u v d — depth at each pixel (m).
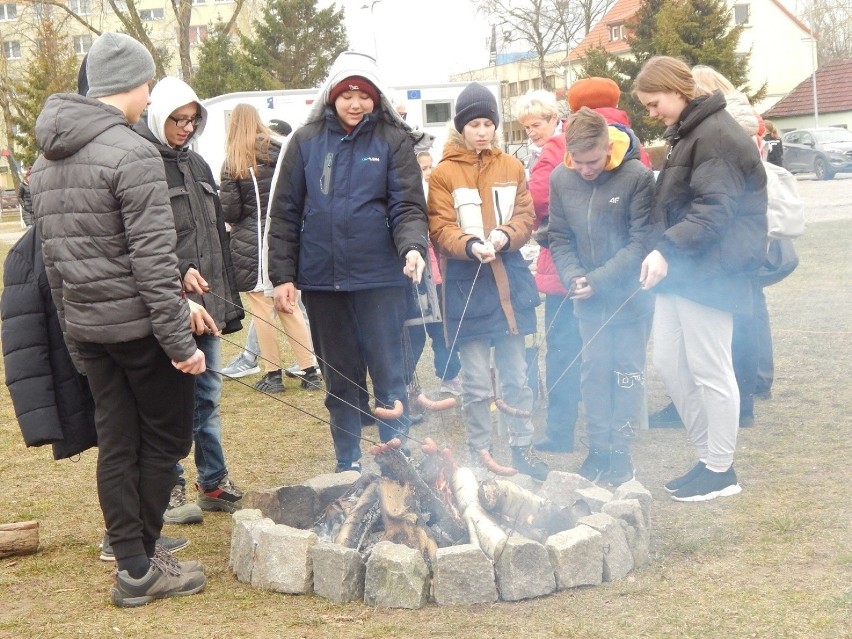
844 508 3.91
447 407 3.85
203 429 4.37
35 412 3.51
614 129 4.44
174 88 4.03
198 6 57.28
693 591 3.19
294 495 3.90
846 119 41.84
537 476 4.61
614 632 2.91
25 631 3.14
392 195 4.32
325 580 3.30
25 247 3.56
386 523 3.47
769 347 5.88
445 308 4.55
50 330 3.58
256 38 47.81
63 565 3.79
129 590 3.33
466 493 3.57
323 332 4.46
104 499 3.33
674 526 3.85
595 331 4.48
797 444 4.91
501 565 3.19
